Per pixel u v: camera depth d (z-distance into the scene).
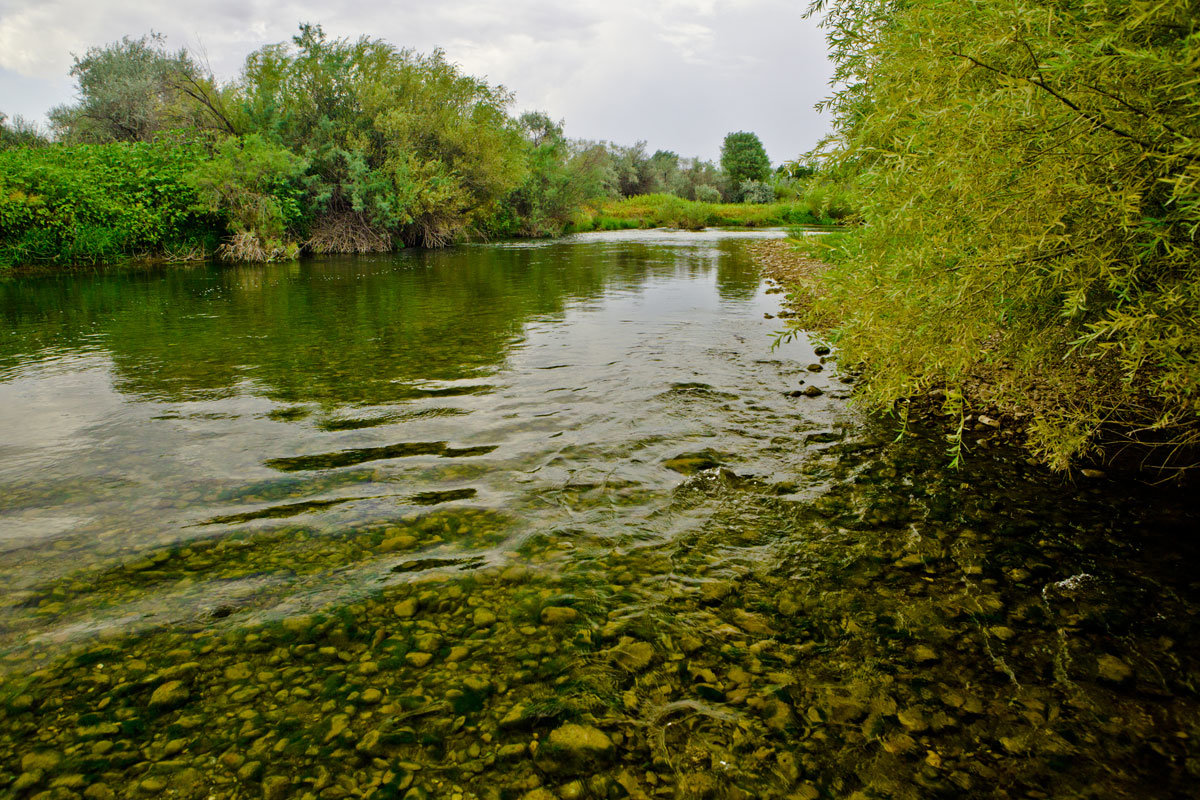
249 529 3.08
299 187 21.00
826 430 4.38
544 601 2.57
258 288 12.14
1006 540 2.99
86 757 1.86
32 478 3.60
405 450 4.02
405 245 24.64
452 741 1.93
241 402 4.96
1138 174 2.40
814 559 2.87
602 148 58.31
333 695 2.11
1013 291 2.85
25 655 2.26
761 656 2.28
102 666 2.22
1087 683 2.13
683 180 72.12
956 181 2.54
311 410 4.77
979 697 2.08
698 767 1.84
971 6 2.46
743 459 3.91
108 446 4.07
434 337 7.41
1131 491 3.42
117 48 33.81
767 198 66.25
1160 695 2.07
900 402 4.92
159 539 2.99
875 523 3.16
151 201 17.31
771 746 1.91
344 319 8.66
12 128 32.94
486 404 4.90
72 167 16.64
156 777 1.80
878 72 3.09
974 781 1.79
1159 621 2.41
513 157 28.17
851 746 1.91
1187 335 2.47
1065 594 2.59
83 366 6.06
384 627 2.43
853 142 3.20
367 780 1.80
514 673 2.20
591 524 3.16
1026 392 4.49
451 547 2.95
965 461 3.86
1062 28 2.36
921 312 3.13
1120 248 2.52
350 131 22.33
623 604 2.56
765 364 6.11
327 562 2.83
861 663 2.24
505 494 3.45
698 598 2.61
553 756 1.88
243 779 1.80
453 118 24.83
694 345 6.94
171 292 11.49
